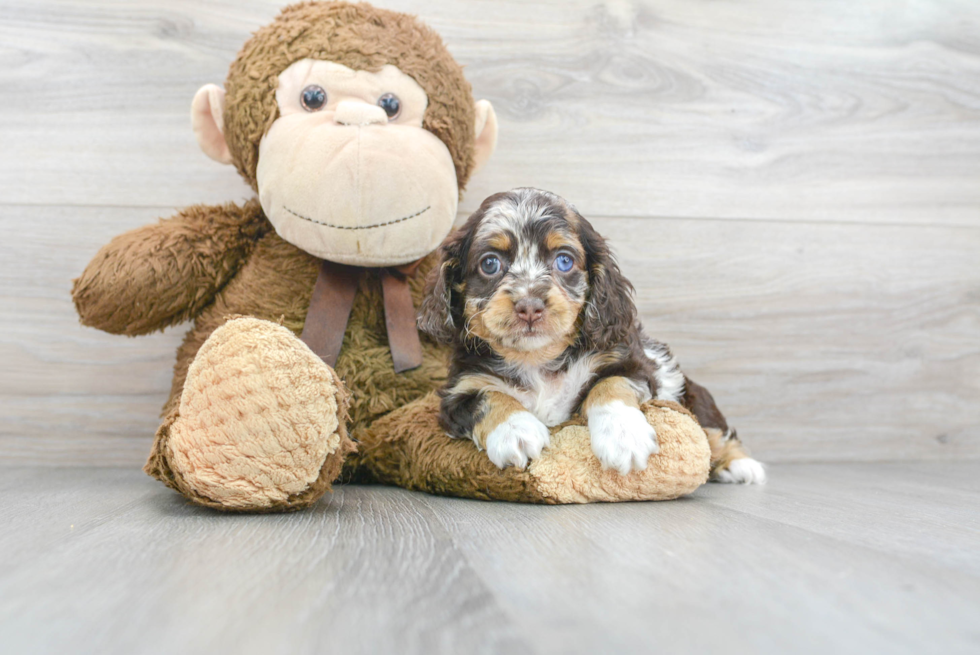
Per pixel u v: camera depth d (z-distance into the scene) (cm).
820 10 335
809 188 335
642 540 149
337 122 234
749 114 331
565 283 217
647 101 324
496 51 314
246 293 259
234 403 175
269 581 118
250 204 274
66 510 188
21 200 292
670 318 326
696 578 120
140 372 299
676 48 326
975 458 340
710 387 328
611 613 102
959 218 342
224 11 302
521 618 100
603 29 321
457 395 224
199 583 117
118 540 149
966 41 342
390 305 260
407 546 144
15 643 92
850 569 128
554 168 319
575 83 320
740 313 330
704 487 249
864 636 95
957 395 341
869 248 338
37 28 292
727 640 92
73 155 295
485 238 220
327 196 229
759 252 332
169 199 301
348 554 137
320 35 244
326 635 94
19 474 273
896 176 340
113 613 103
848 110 337
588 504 201
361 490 232
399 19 259
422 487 223
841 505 207
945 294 341
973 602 110
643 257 325
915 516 189
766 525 169
